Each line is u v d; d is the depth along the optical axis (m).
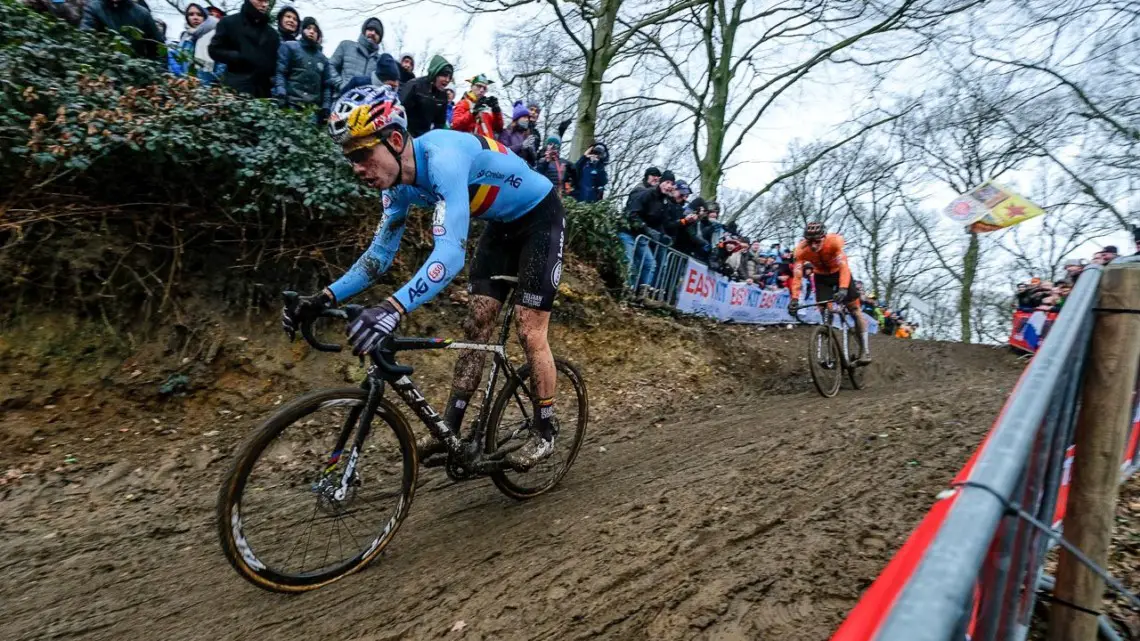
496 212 2.35
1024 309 9.20
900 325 16.19
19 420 2.96
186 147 3.38
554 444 2.67
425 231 4.58
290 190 3.82
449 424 2.40
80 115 3.13
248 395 3.54
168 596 2.04
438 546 2.29
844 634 0.70
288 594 1.99
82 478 2.82
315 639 1.77
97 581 2.14
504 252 2.53
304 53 4.67
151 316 3.50
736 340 6.87
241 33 4.31
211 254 3.81
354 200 4.06
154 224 3.60
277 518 2.10
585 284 5.82
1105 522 1.39
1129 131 9.30
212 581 2.13
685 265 7.40
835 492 2.62
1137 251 8.41
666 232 7.26
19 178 3.19
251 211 3.81
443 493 2.78
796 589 1.88
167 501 2.77
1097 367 1.37
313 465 2.45
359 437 2.07
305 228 4.00
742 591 1.89
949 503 0.77
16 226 3.13
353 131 1.89
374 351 1.93
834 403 4.82
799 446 3.33
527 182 2.38
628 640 1.71
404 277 4.40
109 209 3.46
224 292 3.77
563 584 1.98
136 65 3.62
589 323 5.48
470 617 1.84
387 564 2.18
